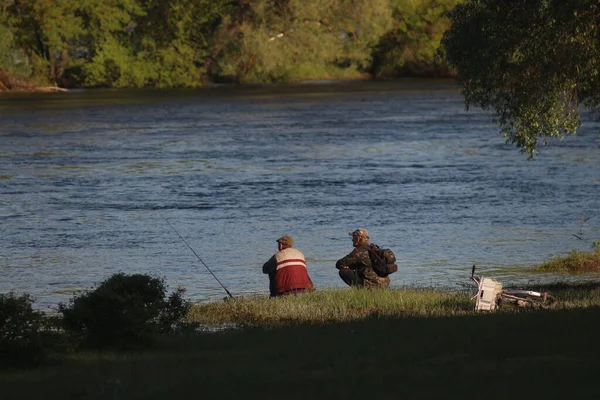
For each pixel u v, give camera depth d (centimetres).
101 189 12231
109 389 2938
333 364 3234
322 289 6094
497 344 3519
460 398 2598
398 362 3219
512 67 7225
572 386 2703
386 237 9038
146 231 9394
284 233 9294
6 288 6962
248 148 17112
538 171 13488
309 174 13588
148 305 4303
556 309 4675
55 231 9394
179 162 15062
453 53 7388
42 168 14288
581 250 8294
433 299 5469
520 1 7044
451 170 13788
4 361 3547
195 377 3072
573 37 6788
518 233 9156
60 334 3778
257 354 3609
